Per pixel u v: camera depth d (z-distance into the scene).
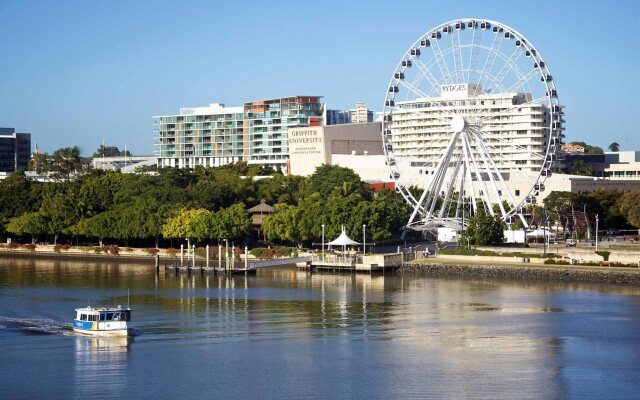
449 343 157.50
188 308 192.88
